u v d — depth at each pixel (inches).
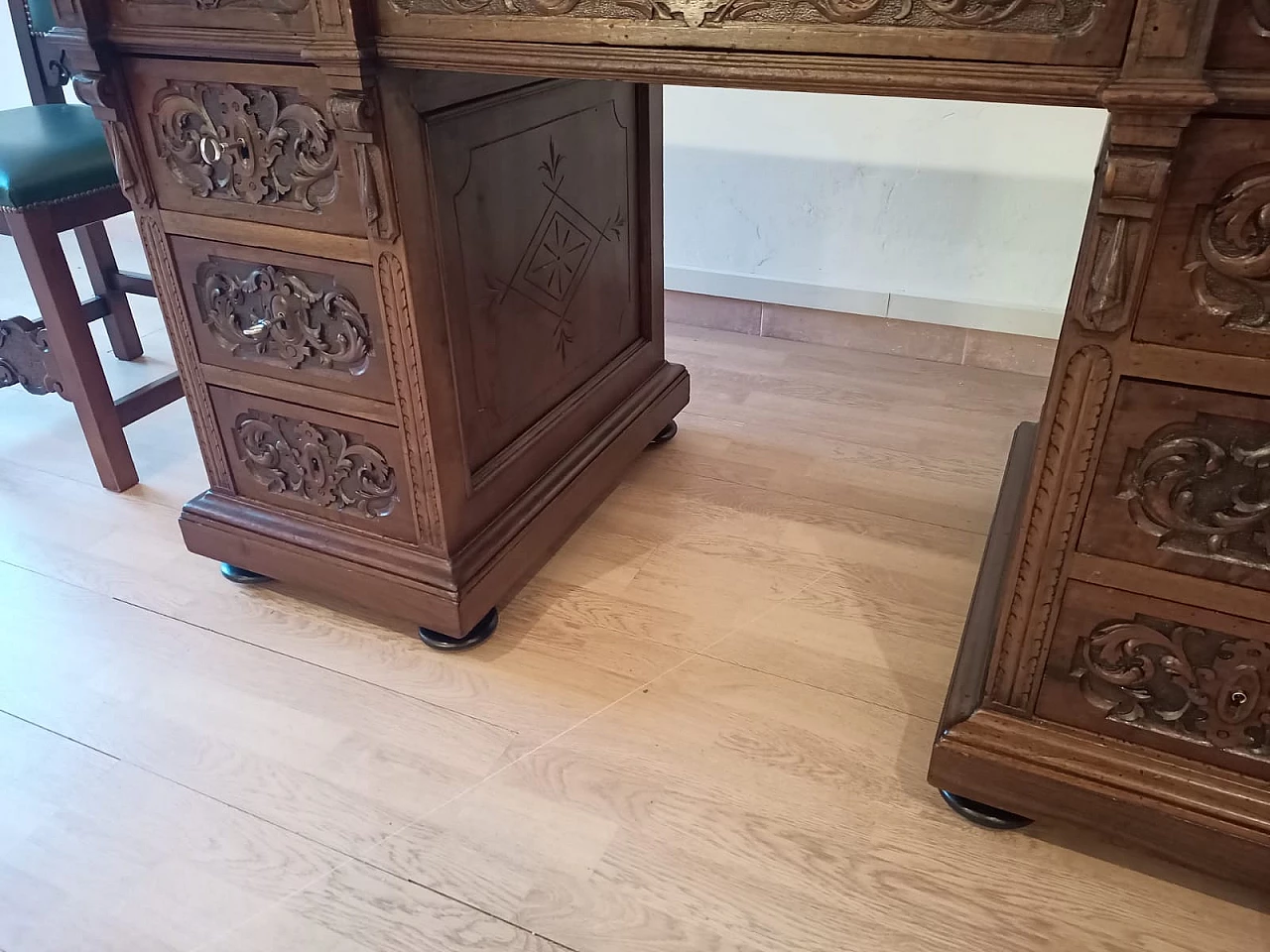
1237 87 24.9
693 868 36.9
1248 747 33.9
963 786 37.6
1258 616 31.5
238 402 47.4
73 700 44.9
